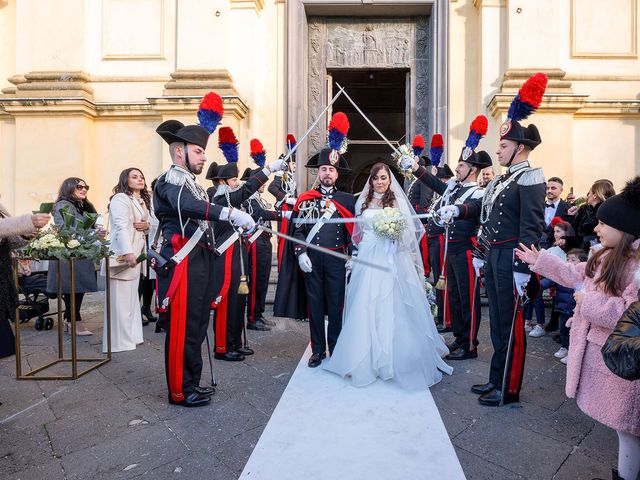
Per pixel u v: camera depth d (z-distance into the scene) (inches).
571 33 326.6
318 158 166.7
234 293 170.4
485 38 323.6
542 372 156.9
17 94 328.2
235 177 190.1
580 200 239.1
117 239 179.8
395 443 108.0
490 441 110.3
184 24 320.8
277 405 128.8
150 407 129.3
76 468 99.0
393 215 147.3
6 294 117.6
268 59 345.1
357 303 148.9
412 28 355.9
